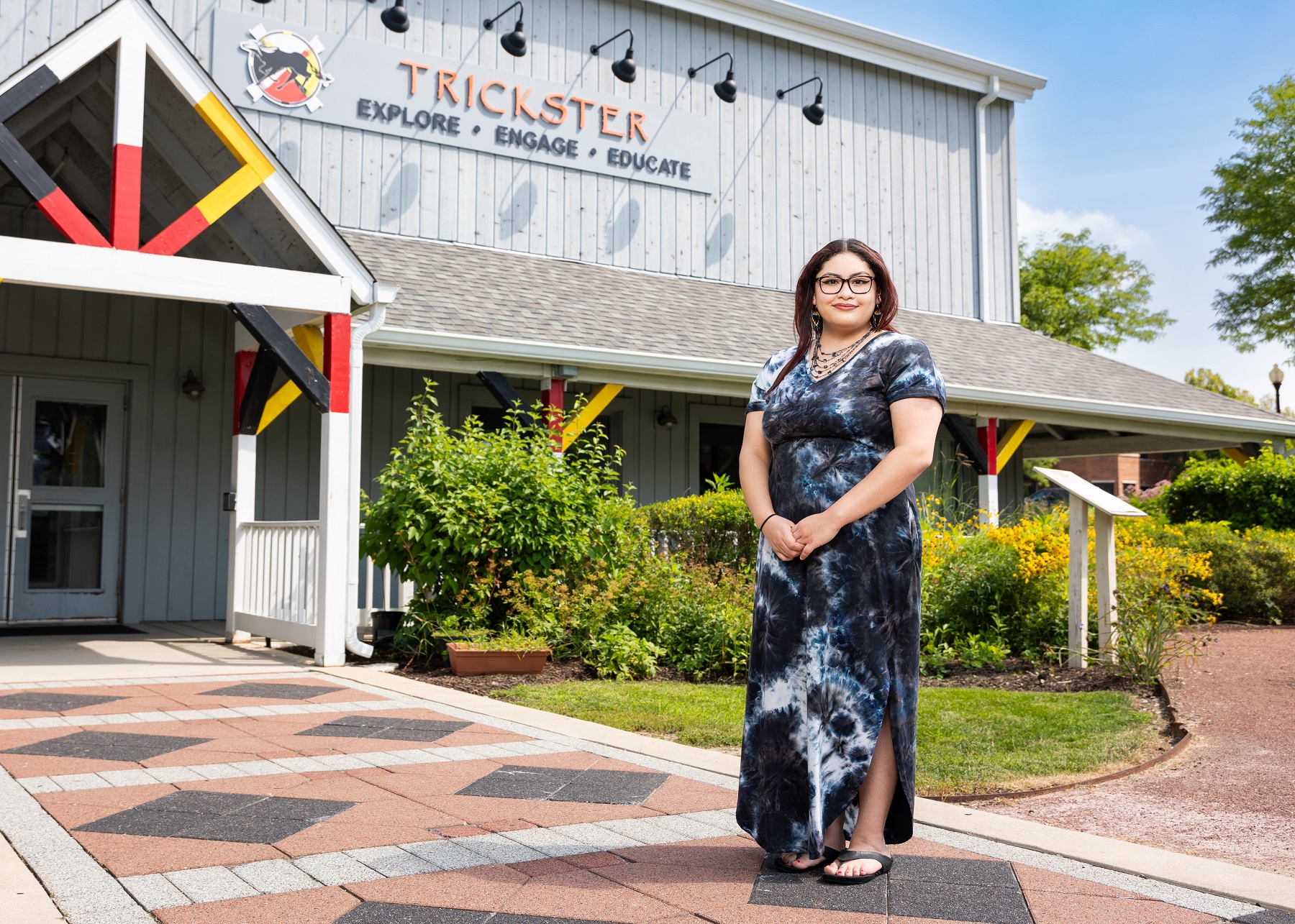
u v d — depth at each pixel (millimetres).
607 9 13078
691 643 7242
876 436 2773
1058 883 2674
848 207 14992
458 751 4262
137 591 9820
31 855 2760
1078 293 36875
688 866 2775
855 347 2854
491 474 7492
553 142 12555
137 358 9906
